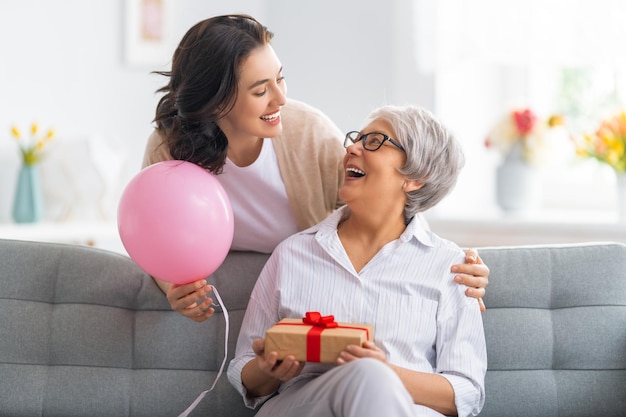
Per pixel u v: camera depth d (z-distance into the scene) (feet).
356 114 12.84
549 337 6.89
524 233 10.99
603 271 7.04
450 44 11.49
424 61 11.67
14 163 11.80
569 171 12.42
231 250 7.39
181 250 5.86
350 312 6.20
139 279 7.00
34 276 6.91
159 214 5.81
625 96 11.96
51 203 11.94
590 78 12.21
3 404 6.62
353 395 5.10
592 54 10.86
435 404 5.85
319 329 5.64
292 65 13.47
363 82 12.74
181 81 6.50
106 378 6.75
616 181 11.01
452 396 5.86
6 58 11.71
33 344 6.77
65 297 6.90
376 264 6.33
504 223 11.10
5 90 11.70
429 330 6.18
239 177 7.02
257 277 7.13
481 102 12.59
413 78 12.17
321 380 5.54
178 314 6.93
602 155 10.68
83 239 10.87
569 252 7.14
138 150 13.15
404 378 5.78
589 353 6.85
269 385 6.27
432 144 6.24
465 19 11.37
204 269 6.04
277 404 6.00
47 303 6.91
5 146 11.71
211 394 6.79
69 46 12.30
